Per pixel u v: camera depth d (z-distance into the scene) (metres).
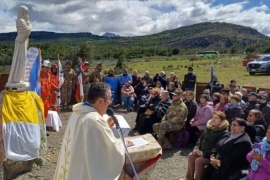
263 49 73.81
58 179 3.16
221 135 5.95
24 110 6.55
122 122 5.16
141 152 3.74
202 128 8.30
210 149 5.91
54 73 11.04
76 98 13.20
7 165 6.25
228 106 8.23
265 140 4.91
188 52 91.31
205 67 40.53
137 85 13.83
